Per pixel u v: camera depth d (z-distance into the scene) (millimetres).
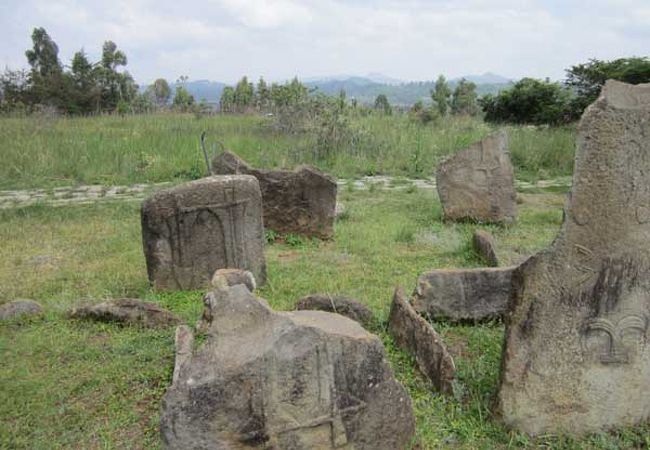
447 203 8883
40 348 4629
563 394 3465
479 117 24328
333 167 13555
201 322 4699
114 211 9594
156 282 5938
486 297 4996
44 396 3963
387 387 3182
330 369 3039
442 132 16594
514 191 8711
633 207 3271
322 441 3072
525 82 19047
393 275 6391
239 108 27109
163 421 2875
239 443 2943
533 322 3363
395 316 4660
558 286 3334
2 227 8609
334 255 7207
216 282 4906
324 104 16844
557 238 3305
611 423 3539
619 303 3385
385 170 13688
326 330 3111
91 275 6473
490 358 4340
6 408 3816
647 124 3186
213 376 2906
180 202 5836
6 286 6184
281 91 21734
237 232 6055
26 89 26906
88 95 28141
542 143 14586
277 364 2955
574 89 17578
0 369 4320
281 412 2982
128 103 27766
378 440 3189
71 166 12992
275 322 3078
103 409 3834
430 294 4988
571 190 3275
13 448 3461
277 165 13328
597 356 3438
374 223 8852
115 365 4332
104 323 5078
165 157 13695
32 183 12055
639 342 3453
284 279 6309
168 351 4523
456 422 3578
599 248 3307
